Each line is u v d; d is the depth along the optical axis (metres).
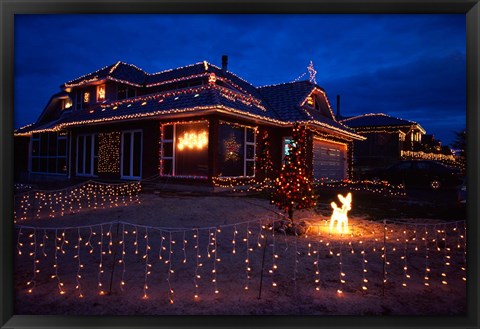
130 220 8.05
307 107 19.81
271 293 3.96
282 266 4.90
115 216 8.51
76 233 6.82
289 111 18.09
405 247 5.96
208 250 5.66
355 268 4.85
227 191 13.88
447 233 7.25
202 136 14.30
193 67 18.33
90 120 17.44
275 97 20.12
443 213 9.85
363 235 6.89
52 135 22.03
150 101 16.23
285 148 17.94
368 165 29.75
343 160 22.53
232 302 3.72
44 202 11.06
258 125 16.48
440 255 5.60
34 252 5.23
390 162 28.98
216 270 4.71
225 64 19.84
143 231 7.04
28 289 4.05
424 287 4.24
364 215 9.45
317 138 18.59
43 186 16.72
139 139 16.66
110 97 19.88
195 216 8.55
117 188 14.63
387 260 5.27
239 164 15.39
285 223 7.32
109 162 17.59
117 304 3.67
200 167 14.48
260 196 12.80
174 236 6.64
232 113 13.54
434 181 18.19
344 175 22.52
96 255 5.39
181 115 14.01
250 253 5.55
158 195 12.38
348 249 5.84
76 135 19.75
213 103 12.92
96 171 18.69
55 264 4.77
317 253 5.41
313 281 4.34
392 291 4.09
